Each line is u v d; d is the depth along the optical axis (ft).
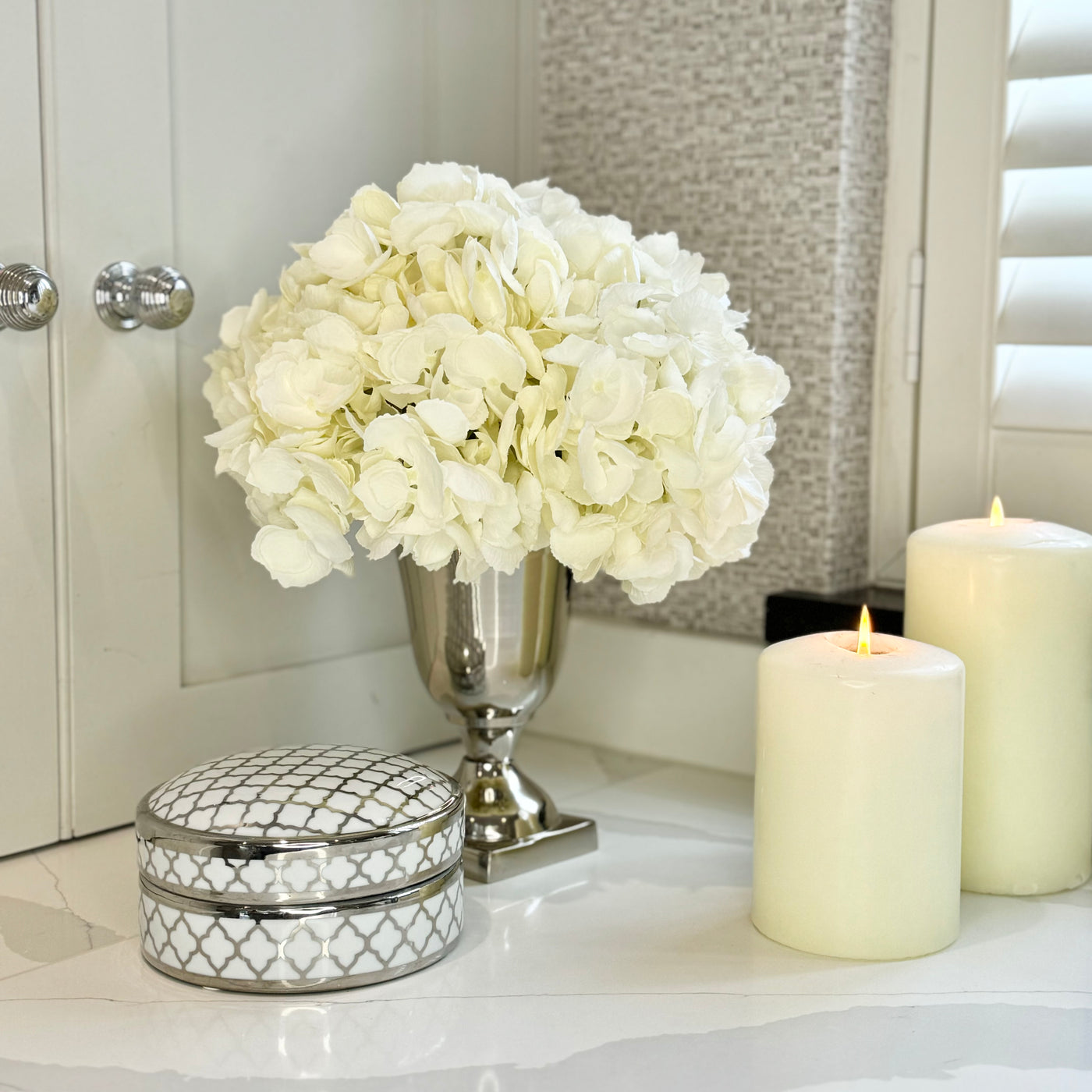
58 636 3.00
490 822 2.94
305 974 2.25
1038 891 2.80
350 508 2.52
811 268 3.49
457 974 2.38
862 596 3.51
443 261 2.50
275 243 3.38
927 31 3.48
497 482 2.41
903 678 2.40
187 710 3.26
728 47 3.60
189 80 3.14
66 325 2.93
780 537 3.63
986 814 2.78
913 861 2.44
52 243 2.90
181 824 2.27
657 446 2.48
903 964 2.44
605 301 2.48
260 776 2.41
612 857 3.02
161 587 3.18
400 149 3.68
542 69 4.05
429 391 2.45
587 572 2.55
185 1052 2.09
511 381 2.43
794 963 2.44
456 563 2.77
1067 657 2.74
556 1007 2.25
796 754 2.46
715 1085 1.99
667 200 3.79
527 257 2.51
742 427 2.48
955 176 3.45
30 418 2.89
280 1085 1.99
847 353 3.52
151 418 3.12
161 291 2.92
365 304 2.54
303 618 3.54
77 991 2.30
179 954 2.31
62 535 2.97
